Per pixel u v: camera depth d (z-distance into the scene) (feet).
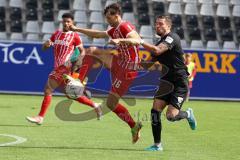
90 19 231.91
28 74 188.75
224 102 197.26
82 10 233.76
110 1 238.89
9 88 187.73
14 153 72.74
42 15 229.25
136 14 237.04
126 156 73.36
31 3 231.71
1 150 75.10
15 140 86.43
